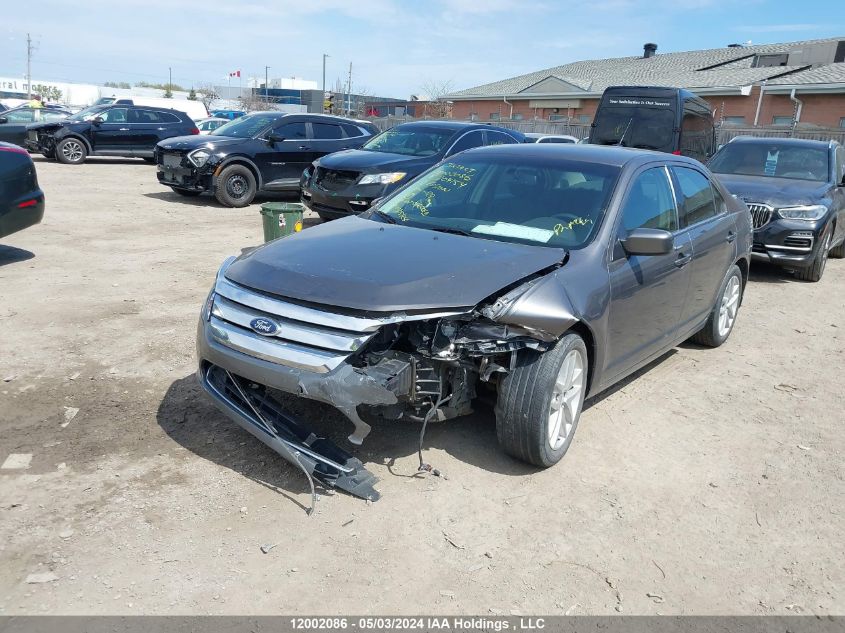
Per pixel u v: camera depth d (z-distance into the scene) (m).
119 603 2.77
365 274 3.53
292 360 3.33
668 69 37.03
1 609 2.70
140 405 4.43
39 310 6.23
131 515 3.32
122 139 20.84
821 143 10.31
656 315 4.70
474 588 2.99
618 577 3.12
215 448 3.96
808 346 6.54
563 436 3.98
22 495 3.42
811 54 33.62
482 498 3.64
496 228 4.33
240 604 2.81
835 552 3.39
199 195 15.02
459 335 3.48
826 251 9.31
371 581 2.99
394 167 10.44
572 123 29.58
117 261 8.34
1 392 4.52
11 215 7.50
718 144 24.09
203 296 6.93
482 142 11.82
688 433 4.57
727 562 3.27
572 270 3.87
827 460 4.30
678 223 5.03
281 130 13.74
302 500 3.52
